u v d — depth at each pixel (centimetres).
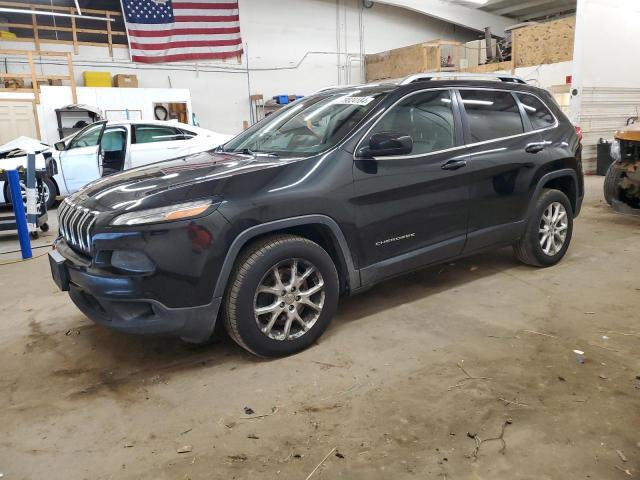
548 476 185
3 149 822
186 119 1390
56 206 903
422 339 303
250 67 1614
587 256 466
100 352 304
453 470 190
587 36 1032
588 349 284
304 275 284
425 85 344
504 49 1534
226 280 260
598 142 1096
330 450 204
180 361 288
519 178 384
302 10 1688
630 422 215
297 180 280
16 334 335
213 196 257
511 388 245
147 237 242
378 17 1855
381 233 312
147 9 1424
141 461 203
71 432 224
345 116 323
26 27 1305
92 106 1224
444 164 336
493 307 349
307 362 279
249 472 193
